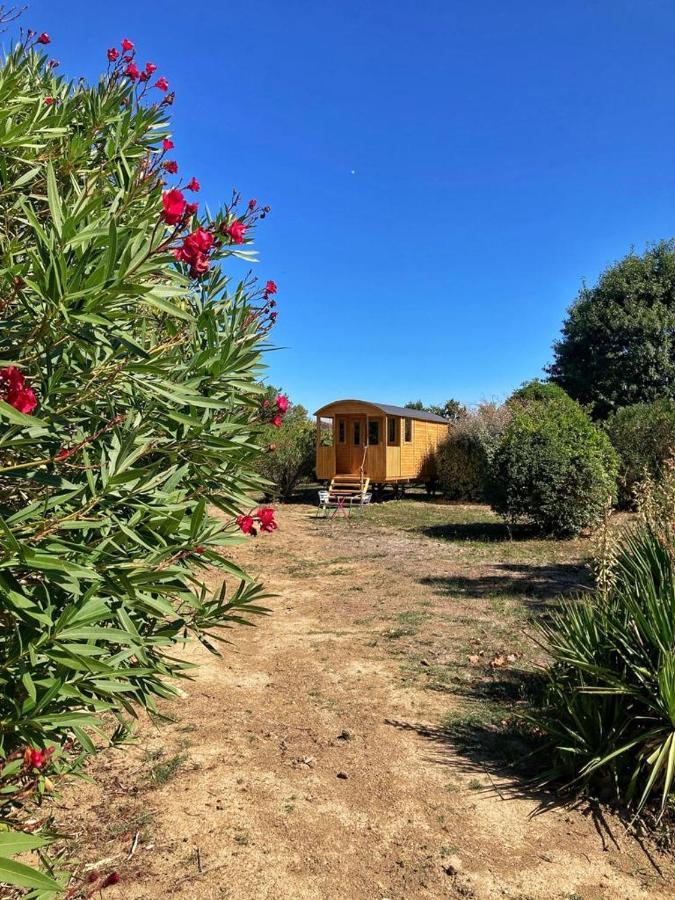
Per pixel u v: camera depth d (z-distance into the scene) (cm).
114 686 208
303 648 653
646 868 315
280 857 323
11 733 192
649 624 391
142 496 222
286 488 2111
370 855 326
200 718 486
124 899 290
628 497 1562
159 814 360
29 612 178
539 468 1316
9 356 193
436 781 397
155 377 220
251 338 287
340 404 2070
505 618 746
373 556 1166
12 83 235
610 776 382
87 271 182
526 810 366
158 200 237
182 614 266
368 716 489
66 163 252
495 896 296
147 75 326
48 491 221
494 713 490
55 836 224
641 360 2703
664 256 2817
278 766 415
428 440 2364
